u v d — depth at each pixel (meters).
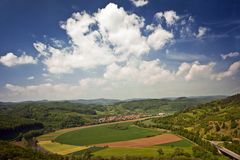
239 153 189.62
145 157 196.12
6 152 180.25
